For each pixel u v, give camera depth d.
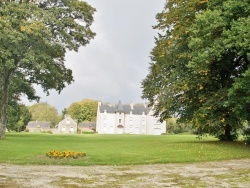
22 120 84.19
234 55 23.75
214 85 25.50
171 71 27.47
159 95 27.83
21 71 36.44
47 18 29.30
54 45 29.62
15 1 30.00
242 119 24.14
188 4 24.97
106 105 118.44
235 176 11.99
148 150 20.31
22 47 28.48
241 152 19.88
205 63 20.84
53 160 15.16
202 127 24.31
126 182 10.59
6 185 9.50
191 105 26.59
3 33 26.95
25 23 27.88
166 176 11.91
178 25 26.17
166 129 112.19
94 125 124.94
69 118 117.56
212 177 11.75
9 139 30.12
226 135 29.08
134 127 116.19
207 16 20.53
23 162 14.52
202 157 17.50
